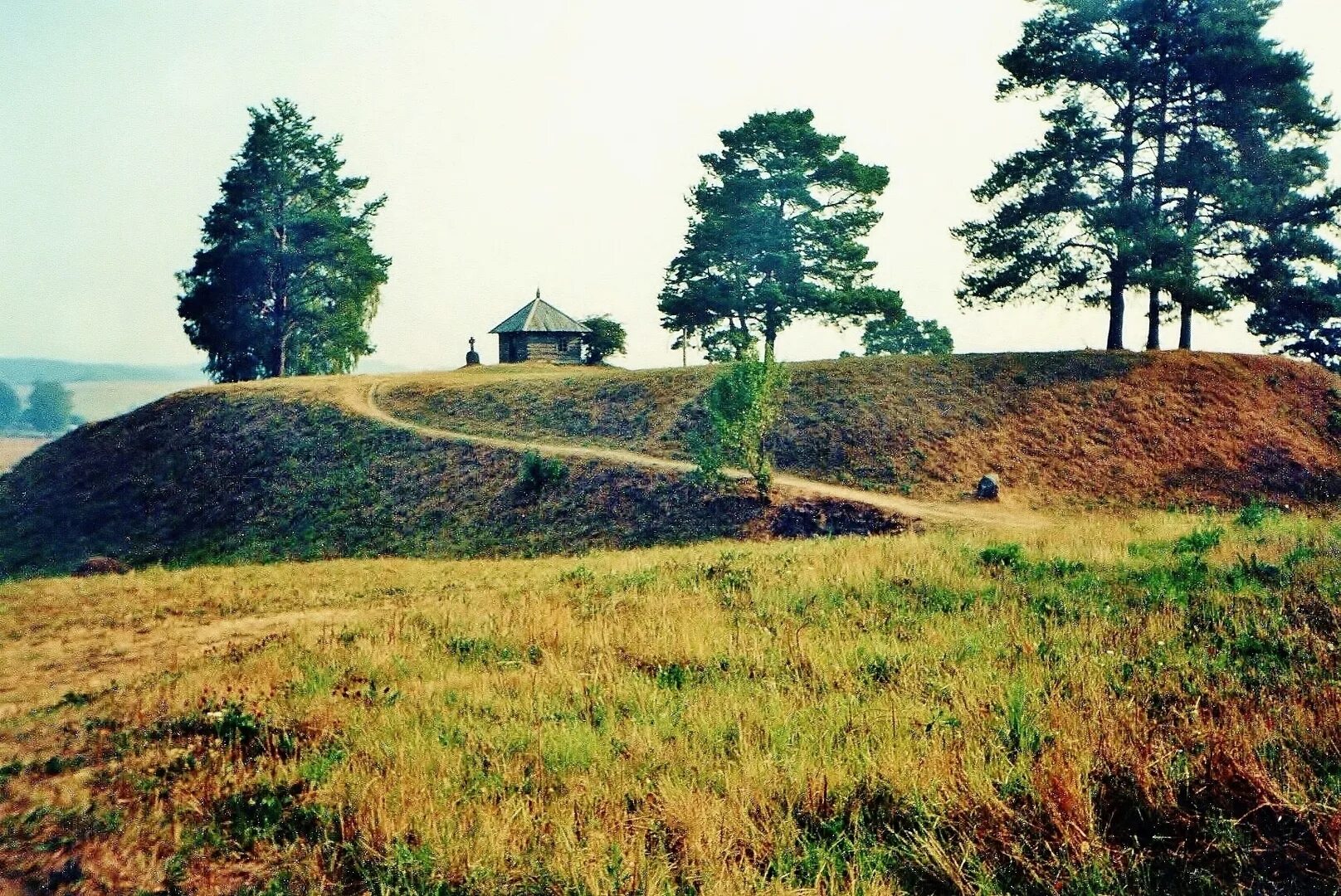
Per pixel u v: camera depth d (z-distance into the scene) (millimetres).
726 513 33812
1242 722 5648
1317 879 4133
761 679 8062
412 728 7246
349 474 44594
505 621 11648
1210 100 38219
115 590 19500
